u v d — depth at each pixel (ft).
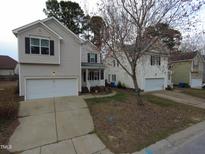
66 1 85.81
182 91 68.44
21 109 31.78
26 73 43.88
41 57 45.37
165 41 34.83
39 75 45.68
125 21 31.42
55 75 48.26
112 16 31.04
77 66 52.21
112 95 50.67
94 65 63.46
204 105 44.62
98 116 28.71
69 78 50.90
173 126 25.84
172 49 39.04
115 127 24.04
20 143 18.97
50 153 17.04
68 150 17.71
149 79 68.64
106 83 80.89
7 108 26.37
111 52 36.83
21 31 42.47
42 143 19.16
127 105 36.22
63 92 49.88
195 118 31.40
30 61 43.88
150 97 50.16
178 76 95.61
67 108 33.45
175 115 31.96
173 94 59.72
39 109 32.30
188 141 20.15
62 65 49.49
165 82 75.00
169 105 40.45
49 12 86.99
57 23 49.29
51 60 46.96
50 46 46.65
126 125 24.85
